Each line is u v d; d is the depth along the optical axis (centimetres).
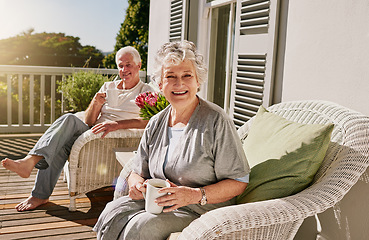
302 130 171
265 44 244
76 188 299
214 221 132
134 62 331
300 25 217
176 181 172
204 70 175
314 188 147
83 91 544
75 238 253
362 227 168
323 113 182
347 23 184
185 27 396
